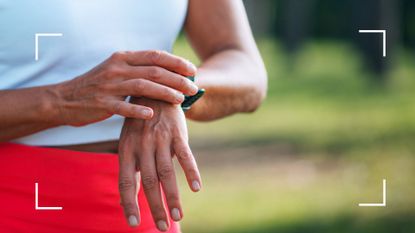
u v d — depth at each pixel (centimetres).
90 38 217
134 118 202
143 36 227
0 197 212
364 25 1977
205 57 252
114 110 198
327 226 711
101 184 215
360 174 918
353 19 2403
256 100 245
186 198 812
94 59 219
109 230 217
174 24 235
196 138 1181
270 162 994
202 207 777
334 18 3556
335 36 3562
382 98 1623
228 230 698
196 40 254
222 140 1158
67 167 213
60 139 214
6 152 213
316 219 734
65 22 212
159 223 197
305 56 2666
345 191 840
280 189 852
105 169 216
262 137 1173
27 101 204
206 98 227
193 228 705
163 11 229
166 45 235
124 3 221
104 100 199
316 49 3050
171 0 230
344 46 3192
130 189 198
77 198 214
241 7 258
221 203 793
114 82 200
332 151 1054
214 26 249
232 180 897
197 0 249
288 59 2547
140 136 200
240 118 1371
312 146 1093
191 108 223
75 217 214
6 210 212
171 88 201
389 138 1137
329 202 796
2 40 210
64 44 214
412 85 1842
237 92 235
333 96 1672
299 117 1370
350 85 1877
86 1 215
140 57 202
